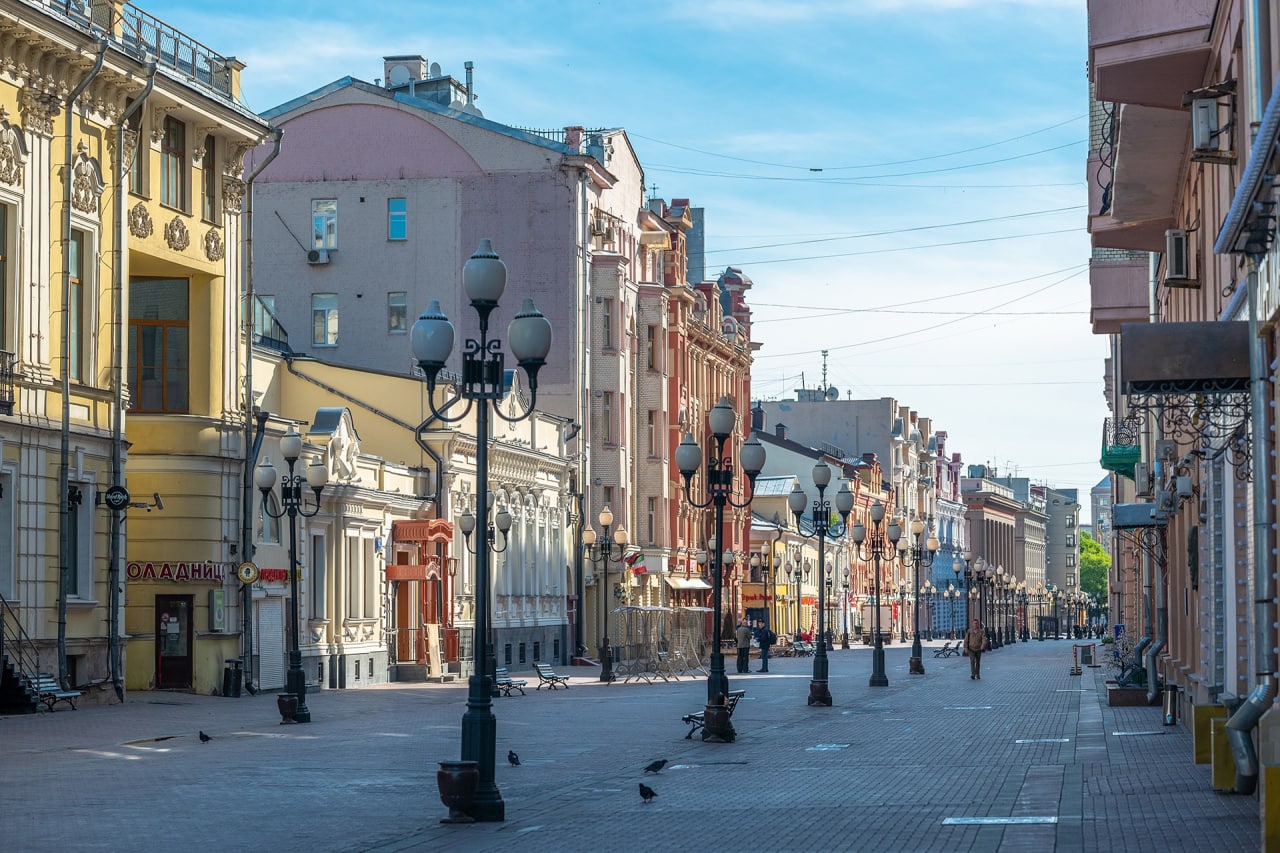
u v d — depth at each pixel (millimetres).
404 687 48188
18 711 32719
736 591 94750
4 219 34219
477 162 67938
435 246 67438
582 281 69125
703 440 89625
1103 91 23125
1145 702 35531
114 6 37656
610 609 72750
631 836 15812
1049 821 16188
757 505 111938
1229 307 19609
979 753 24797
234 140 43188
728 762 23969
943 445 171625
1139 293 36250
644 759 24578
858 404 146125
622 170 76438
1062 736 27891
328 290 67688
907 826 16172
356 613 48906
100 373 37281
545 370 69000
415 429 53438
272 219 68125
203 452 41312
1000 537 194500
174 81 39500
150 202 39531
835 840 15234
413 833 16250
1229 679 22109
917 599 58500
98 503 37062
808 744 27172
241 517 42531
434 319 17922
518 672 60875
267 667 43188
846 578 122500
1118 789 18703
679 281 83438
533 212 68000
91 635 36531
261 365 51594
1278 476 15836
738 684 50594
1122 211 29656
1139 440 45750
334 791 20000
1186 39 21625
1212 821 15500
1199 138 19984
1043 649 102688
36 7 33750
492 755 17344
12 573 33562
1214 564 23828
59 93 35656
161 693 40344
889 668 64812
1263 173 13461
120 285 37688
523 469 62219
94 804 18609
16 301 34094
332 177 68062
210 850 15055
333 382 53750
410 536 51844
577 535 69375
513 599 61406
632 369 76688
